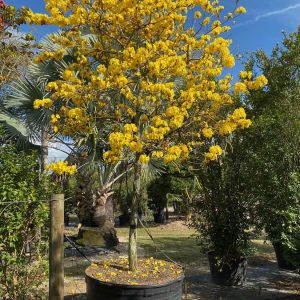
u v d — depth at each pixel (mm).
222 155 5312
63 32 3957
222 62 3729
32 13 3619
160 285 3551
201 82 3693
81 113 3574
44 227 3967
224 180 5328
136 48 3965
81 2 3727
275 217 5008
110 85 3572
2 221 3494
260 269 6199
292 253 4672
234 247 5180
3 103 6531
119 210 14125
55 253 3053
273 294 4852
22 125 6281
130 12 3641
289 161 5156
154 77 3750
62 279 3062
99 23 3691
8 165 3729
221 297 4715
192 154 5020
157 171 7078
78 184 7930
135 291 3506
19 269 3725
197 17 3889
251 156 5250
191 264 6570
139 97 3590
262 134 5270
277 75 5555
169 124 3463
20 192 3543
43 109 6094
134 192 4055
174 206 17547
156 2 3576
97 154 5926
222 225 5195
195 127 3951
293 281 5492
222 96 3678
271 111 5402
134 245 4059
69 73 3562
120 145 3174
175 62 3527
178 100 3562
